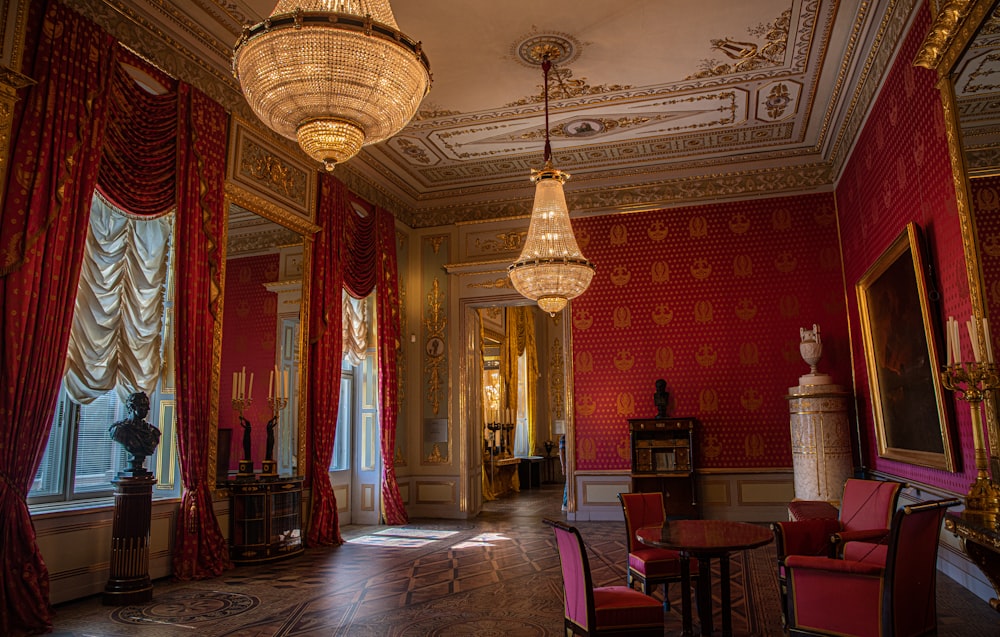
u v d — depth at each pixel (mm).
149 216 6055
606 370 10109
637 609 3557
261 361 7434
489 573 6367
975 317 4316
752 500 9359
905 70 5715
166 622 4793
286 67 3621
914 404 6117
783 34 6797
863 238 7898
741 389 9602
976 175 4348
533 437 16766
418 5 6285
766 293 9703
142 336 6207
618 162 10094
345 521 9914
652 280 10109
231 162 7047
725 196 10008
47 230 4996
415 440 10789
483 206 11062
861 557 4402
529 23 6578
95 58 5484
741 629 4469
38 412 4879
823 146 9398
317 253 8531
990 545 3322
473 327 10953
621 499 5156
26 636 4465
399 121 4012
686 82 7758
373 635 4473
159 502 6066
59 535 5254
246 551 6758
